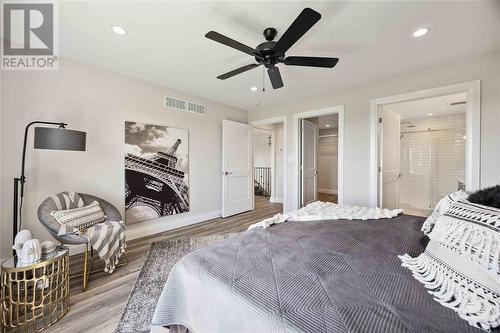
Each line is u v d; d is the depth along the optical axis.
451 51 2.28
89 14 1.73
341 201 3.42
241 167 4.56
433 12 1.69
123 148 2.94
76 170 2.54
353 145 3.33
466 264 0.72
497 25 1.84
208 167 4.07
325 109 3.65
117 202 2.88
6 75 2.13
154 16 1.75
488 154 2.32
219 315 0.79
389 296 0.72
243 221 3.96
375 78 2.98
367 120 3.19
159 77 3.02
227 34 1.99
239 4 1.62
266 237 1.30
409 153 5.29
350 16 1.74
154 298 1.71
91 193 2.65
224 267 0.95
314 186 4.76
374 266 0.93
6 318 1.45
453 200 1.21
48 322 1.46
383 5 1.62
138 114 3.08
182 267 1.02
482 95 2.35
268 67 1.97
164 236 3.16
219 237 3.11
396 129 3.66
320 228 1.47
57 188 2.41
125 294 1.79
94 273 2.11
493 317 0.58
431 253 0.90
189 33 1.98
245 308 0.72
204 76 2.96
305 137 4.30
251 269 0.92
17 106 2.19
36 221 2.28
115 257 2.11
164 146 3.38
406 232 1.37
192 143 3.79
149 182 3.21
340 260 0.99
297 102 4.06
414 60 2.47
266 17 1.77
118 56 2.42
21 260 1.48
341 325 0.60
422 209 4.97
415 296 0.71
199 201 3.93
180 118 3.60
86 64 2.60
